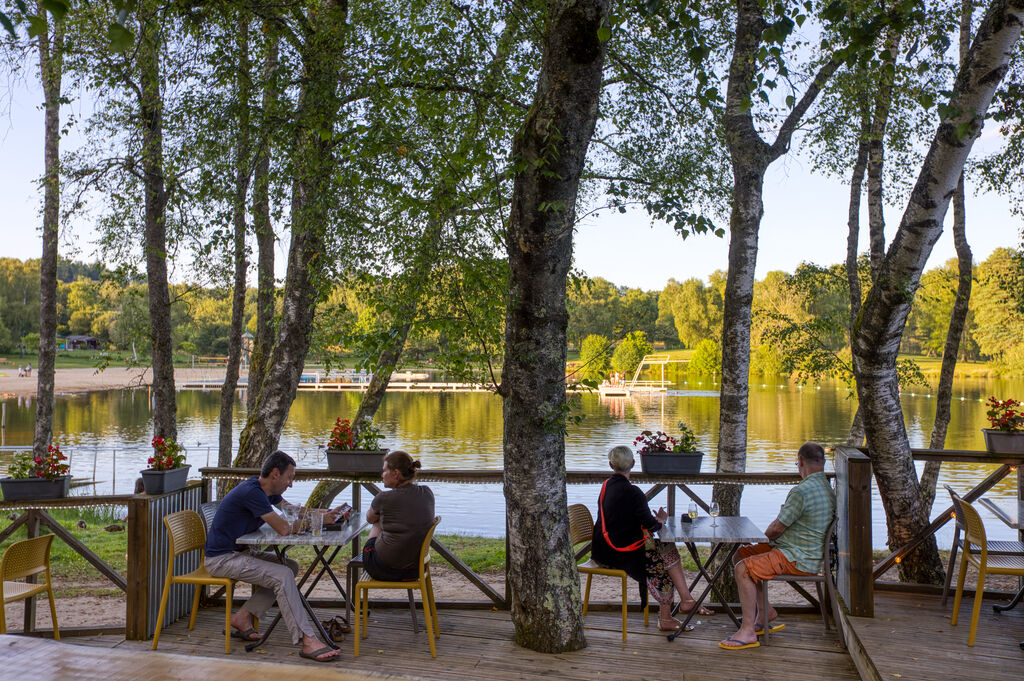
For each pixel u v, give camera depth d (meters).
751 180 7.06
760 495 15.91
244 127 7.73
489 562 9.24
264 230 9.06
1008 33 4.84
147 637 5.13
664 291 97.31
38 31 1.83
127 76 8.91
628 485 5.27
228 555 4.97
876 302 5.87
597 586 8.09
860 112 8.51
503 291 5.86
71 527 11.05
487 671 4.57
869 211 9.49
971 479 18.02
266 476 5.29
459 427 35.06
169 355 10.17
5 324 88.12
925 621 5.01
